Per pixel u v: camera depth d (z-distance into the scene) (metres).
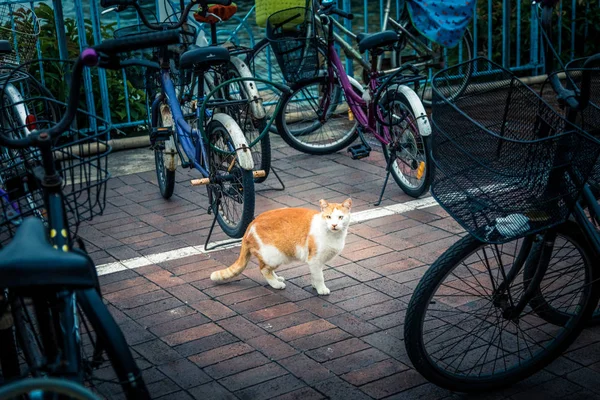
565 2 9.71
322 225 4.38
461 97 3.52
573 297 3.61
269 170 6.43
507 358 3.64
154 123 6.09
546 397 3.46
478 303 3.87
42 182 2.62
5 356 2.99
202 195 6.45
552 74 3.33
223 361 3.87
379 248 5.21
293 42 6.71
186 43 5.98
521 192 2.94
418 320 3.30
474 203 2.97
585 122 3.44
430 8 7.48
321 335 4.09
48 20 8.14
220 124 5.22
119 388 3.54
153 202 6.35
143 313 4.43
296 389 3.59
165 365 3.86
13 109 4.97
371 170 6.87
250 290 4.68
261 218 4.61
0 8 7.43
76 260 2.04
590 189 3.54
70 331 2.34
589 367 3.68
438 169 3.11
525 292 3.50
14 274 1.98
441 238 5.33
